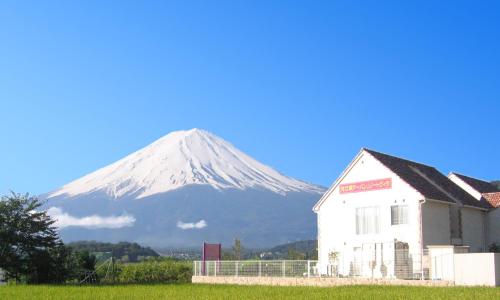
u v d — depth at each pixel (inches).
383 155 2027.6
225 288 1626.5
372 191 1943.9
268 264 1937.7
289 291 1435.8
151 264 2728.8
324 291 1401.3
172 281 2427.4
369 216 1936.5
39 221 2164.1
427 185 1955.0
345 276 1814.7
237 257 3779.5
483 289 1330.0
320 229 2041.1
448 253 1622.8
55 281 2191.2
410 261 1733.5
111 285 1947.6
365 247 1923.0
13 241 2094.0
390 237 1878.7
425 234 1834.4
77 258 2395.4
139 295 1416.1
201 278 2121.1
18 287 1774.1
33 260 2116.1
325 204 2046.0
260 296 1310.3
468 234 2038.6
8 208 2111.2
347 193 2000.5
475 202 2110.0
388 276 1764.3
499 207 2129.7
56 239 2219.5
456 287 1416.1
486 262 1501.0
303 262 1861.5
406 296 1196.5
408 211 1859.0
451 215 1985.7
